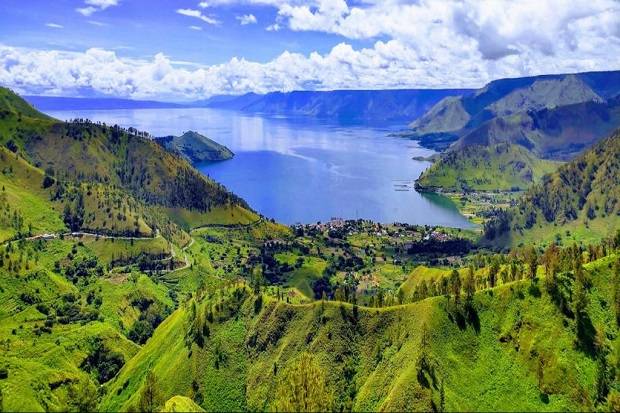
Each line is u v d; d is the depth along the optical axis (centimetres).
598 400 19825
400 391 19525
